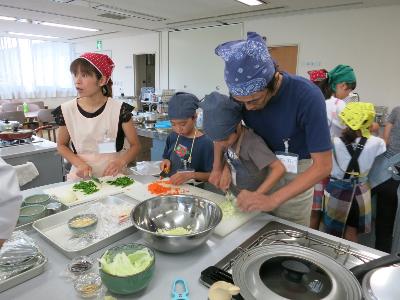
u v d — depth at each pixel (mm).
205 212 1124
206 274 790
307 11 4766
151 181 1670
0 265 810
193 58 6633
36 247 908
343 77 2582
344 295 662
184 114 1597
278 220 1156
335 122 2252
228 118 1110
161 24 6152
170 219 1141
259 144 1187
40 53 8719
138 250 837
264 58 935
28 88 8609
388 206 2119
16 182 673
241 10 4816
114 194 1436
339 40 4695
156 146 3637
